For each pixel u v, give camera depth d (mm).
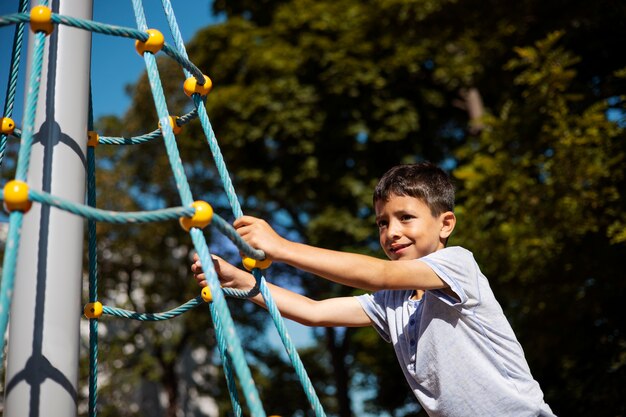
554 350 6469
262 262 1662
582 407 6730
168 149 1571
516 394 1894
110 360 13883
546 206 5762
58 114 1808
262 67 11836
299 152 11453
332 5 12281
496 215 6293
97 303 1949
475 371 1892
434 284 1850
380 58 11703
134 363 14531
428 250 2053
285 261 1665
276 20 12500
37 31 1550
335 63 11453
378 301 2221
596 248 5734
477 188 6398
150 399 15734
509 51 7684
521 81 6172
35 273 1681
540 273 5980
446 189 2143
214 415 17688
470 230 6398
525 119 6281
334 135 11492
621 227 5219
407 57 11219
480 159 6465
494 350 1937
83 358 13156
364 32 11727
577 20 6887
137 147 14781
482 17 7680
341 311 2195
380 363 9953
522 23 7242
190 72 1869
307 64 11820
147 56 1711
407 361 2049
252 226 1677
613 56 7031
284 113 11414
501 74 8078
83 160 1835
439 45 9703
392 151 11852
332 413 17234
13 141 12484
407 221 2059
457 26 8242
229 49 12531
